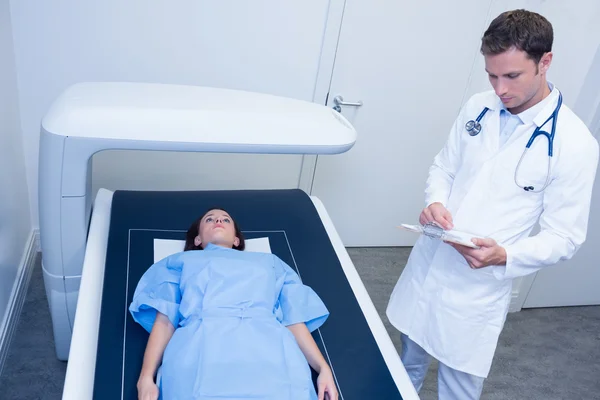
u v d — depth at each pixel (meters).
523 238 1.43
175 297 1.45
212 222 1.73
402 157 2.63
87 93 1.62
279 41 2.21
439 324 1.53
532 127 1.32
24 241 2.26
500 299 1.47
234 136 1.61
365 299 1.68
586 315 2.70
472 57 2.43
